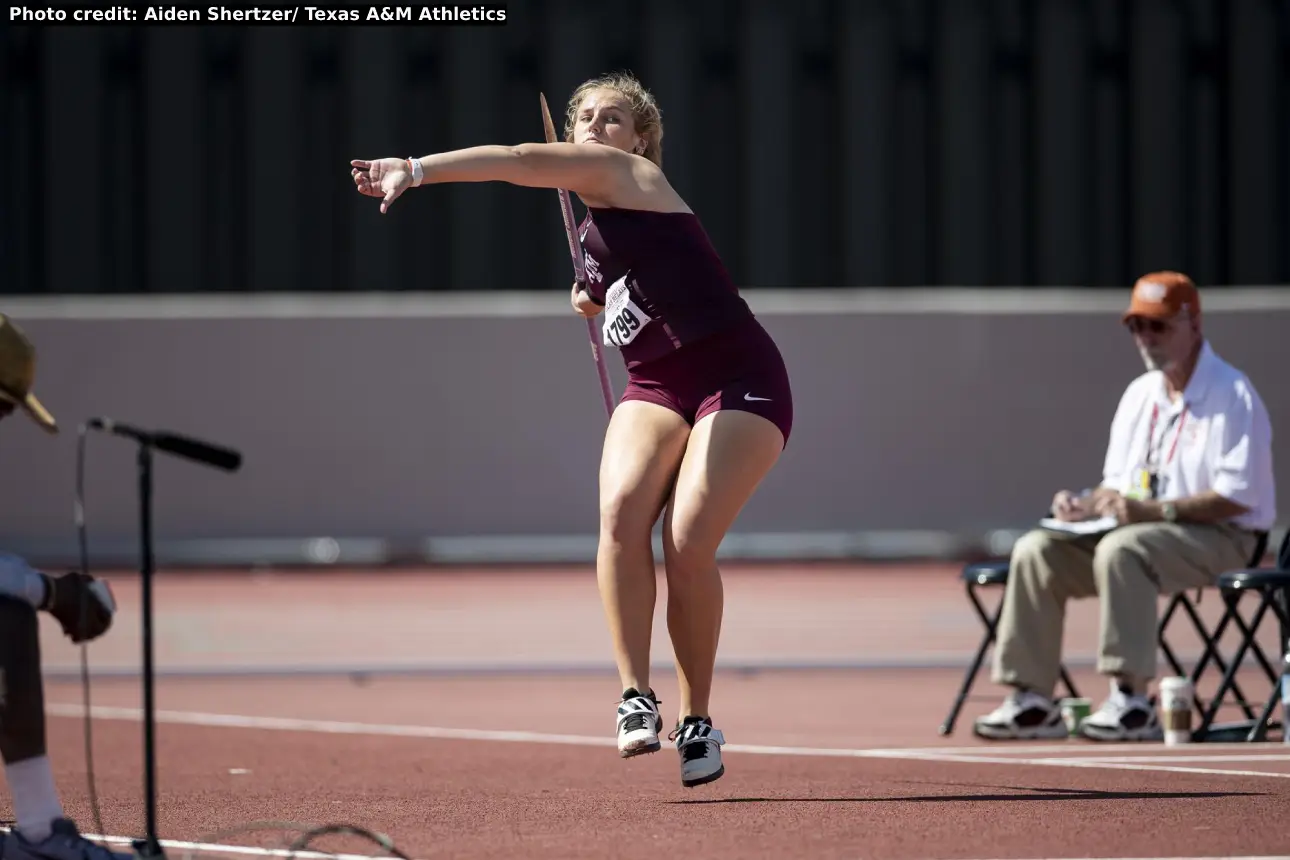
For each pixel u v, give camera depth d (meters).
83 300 61.88
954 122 62.91
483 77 61.75
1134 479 23.55
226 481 55.34
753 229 62.59
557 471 55.81
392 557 55.41
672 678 31.47
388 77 61.78
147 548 12.12
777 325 55.88
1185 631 37.34
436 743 23.03
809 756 20.91
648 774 19.36
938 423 55.81
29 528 54.41
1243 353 54.78
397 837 14.77
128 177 62.12
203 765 20.69
